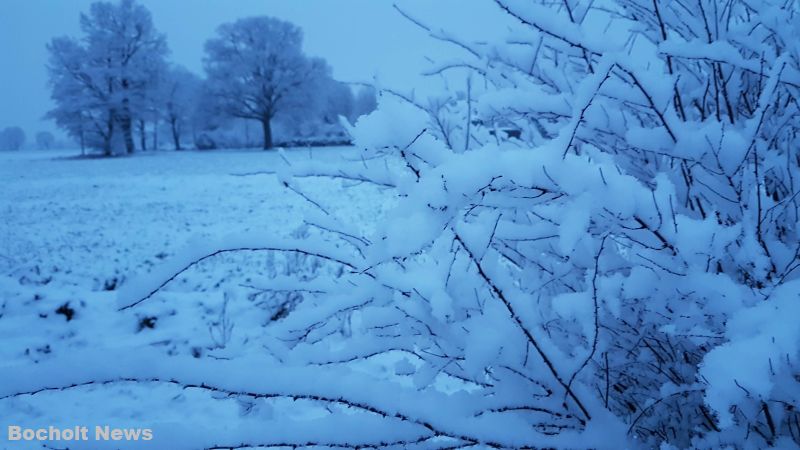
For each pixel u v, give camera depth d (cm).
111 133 4591
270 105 5006
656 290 118
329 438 95
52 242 873
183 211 1242
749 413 105
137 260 749
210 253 107
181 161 3312
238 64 4831
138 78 4688
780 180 149
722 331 115
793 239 144
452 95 182
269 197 1460
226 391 89
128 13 4725
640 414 129
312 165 139
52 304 450
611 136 152
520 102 145
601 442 111
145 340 417
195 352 405
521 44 177
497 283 115
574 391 119
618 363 142
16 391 79
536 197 106
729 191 134
